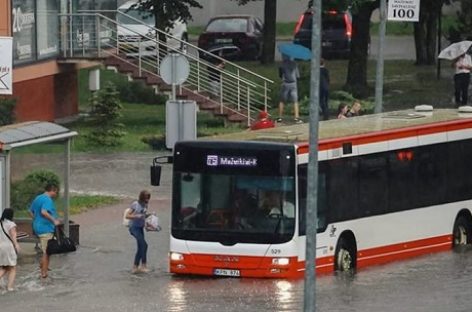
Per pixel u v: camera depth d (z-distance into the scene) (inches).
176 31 4301.2
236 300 1674.5
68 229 2126.0
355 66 3737.7
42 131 2101.4
